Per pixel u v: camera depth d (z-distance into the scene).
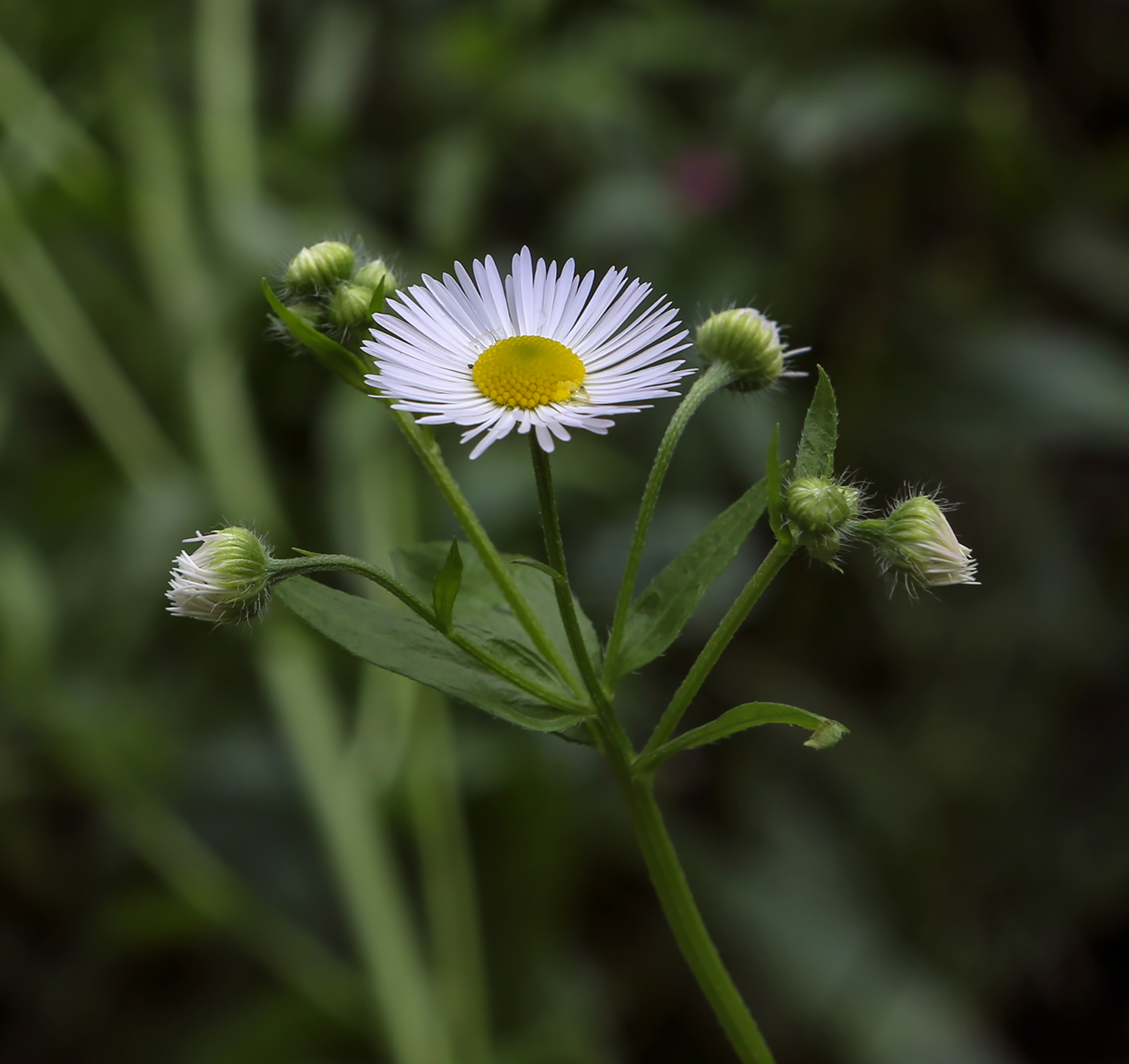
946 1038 0.28
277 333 0.18
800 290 0.33
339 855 0.27
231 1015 0.30
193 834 0.31
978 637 0.33
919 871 0.31
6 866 0.32
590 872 0.33
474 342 0.18
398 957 0.27
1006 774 0.32
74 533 0.32
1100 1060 0.31
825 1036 0.29
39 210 0.31
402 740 0.28
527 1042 0.27
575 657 0.17
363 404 0.30
